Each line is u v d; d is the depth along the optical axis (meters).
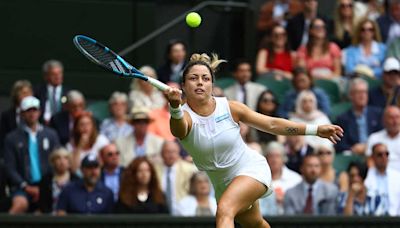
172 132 26.88
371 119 44.88
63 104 44.34
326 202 39.41
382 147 40.19
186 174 39.94
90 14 50.34
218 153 27.72
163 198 38.69
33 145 40.75
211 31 51.25
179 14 51.97
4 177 40.50
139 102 44.09
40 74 49.47
